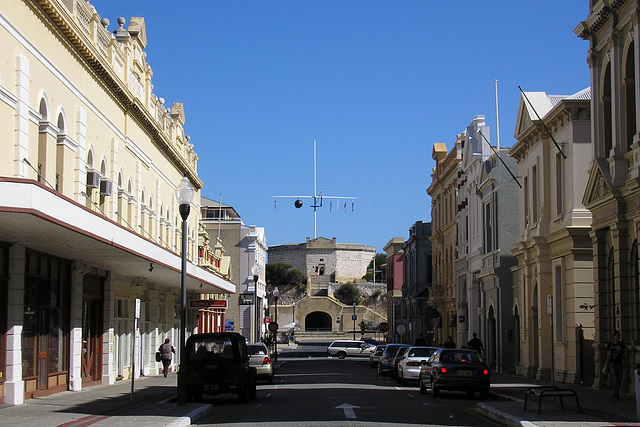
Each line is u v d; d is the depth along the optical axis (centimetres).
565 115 3116
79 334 2709
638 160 2327
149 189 3862
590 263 3017
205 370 2320
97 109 2895
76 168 2614
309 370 4816
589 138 3056
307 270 15500
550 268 3303
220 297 6662
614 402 2172
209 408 2133
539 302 3322
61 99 2481
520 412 1888
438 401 2462
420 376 2847
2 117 2031
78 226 1912
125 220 3353
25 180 1627
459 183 5156
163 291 4338
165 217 4294
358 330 13375
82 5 2716
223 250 6950
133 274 3422
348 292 14775
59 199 1781
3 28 2019
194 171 5081
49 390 2455
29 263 2300
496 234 4066
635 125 2461
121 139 3266
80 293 2717
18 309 2150
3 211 1611
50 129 2364
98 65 2808
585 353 2973
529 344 3512
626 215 2431
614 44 2505
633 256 2425
